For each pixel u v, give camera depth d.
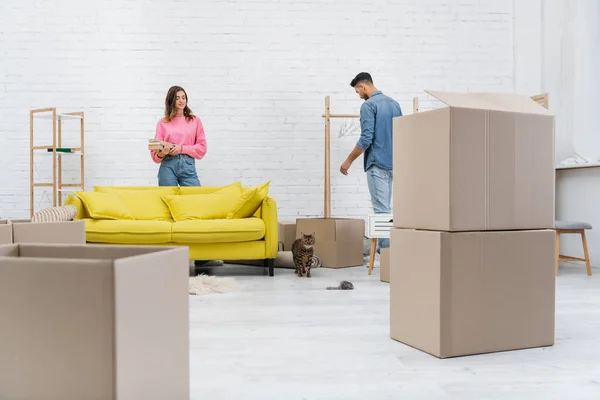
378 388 1.48
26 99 4.98
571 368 1.67
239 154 5.13
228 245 3.75
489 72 5.28
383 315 2.43
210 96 5.11
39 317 0.86
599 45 4.44
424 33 5.24
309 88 5.17
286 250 4.48
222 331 2.14
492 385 1.51
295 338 2.03
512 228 1.88
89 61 5.02
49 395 0.86
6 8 4.96
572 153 4.55
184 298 1.07
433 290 1.79
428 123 1.87
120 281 0.84
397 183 2.05
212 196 4.11
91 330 0.84
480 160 1.81
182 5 5.07
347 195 5.17
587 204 4.27
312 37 5.16
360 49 5.20
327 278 3.64
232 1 5.11
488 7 5.26
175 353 1.03
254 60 5.13
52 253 1.13
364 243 4.73
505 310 1.86
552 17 4.81
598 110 4.46
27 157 4.99
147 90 5.06
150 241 3.69
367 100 4.15
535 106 1.99
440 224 1.81
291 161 5.16
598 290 3.09
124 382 0.85
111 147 5.04
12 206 4.99
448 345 1.77
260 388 1.48
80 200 3.87
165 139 4.47
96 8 5.02
